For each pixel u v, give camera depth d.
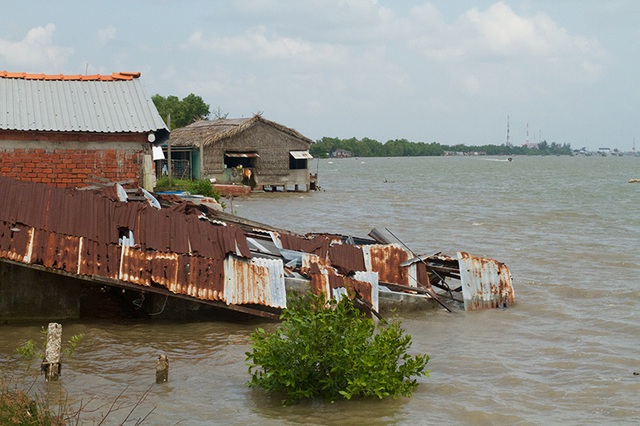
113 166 19.61
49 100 20.17
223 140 55.00
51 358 12.50
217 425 10.88
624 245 30.19
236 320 16.80
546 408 11.91
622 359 14.48
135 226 15.83
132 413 11.19
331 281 16.64
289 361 12.01
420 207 48.25
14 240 14.83
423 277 18.38
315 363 12.05
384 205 49.41
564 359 14.56
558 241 31.42
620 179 94.88
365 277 17.09
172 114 87.94
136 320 16.66
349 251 17.89
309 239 18.06
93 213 15.65
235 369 13.55
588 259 26.53
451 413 11.60
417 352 15.09
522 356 14.80
